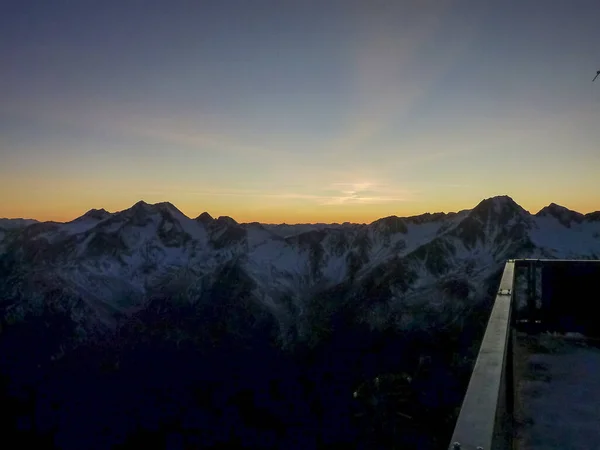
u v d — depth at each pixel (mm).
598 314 10484
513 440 6098
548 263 10930
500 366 3705
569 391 7551
